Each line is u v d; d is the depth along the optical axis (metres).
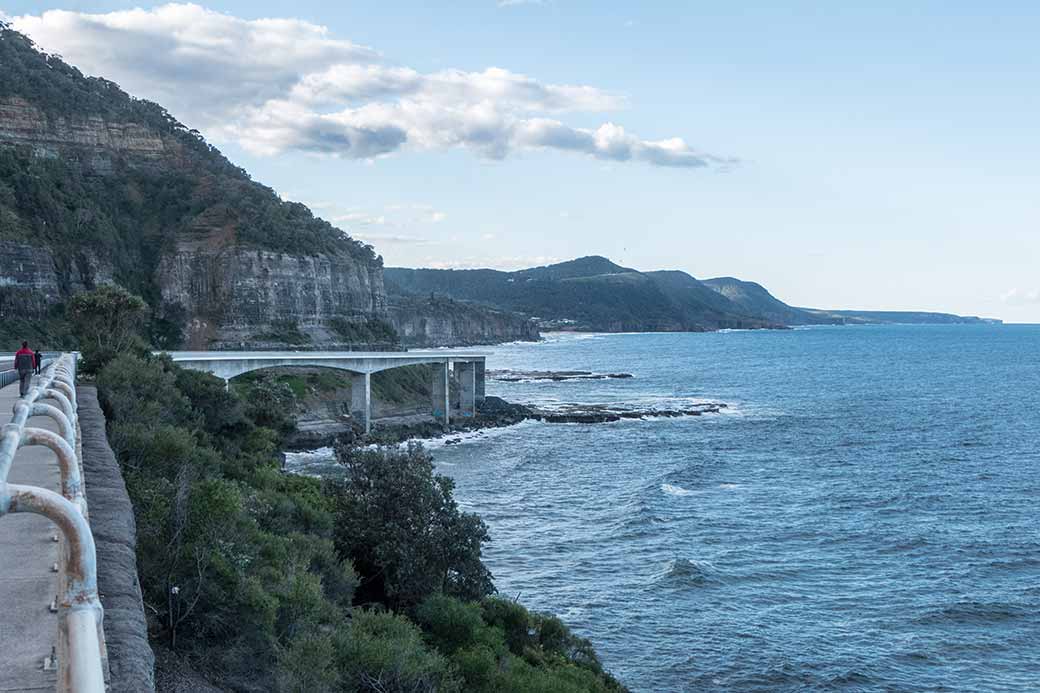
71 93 155.00
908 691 36.88
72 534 5.31
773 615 45.06
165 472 26.20
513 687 26.88
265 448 53.03
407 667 23.06
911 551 56.44
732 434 111.62
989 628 43.44
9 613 8.08
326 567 31.28
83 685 4.43
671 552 55.78
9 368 41.78
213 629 18.45
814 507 68.56
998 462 90.44
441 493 39.81
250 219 150.00
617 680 36.62
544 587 49.00
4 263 108.88
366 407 105.88
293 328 146.25
